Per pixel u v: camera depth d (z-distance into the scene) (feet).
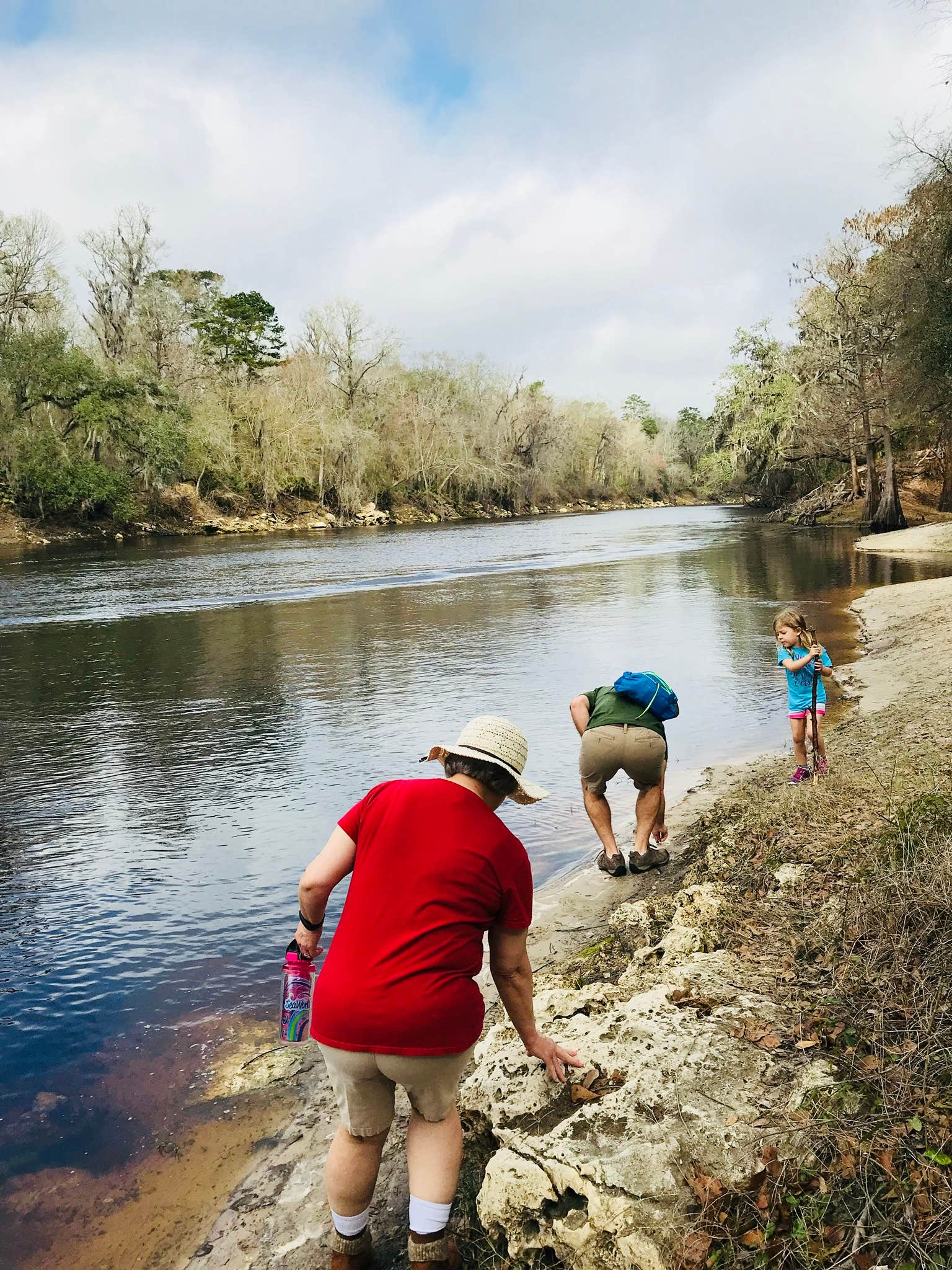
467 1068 11.91
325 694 39.17
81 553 134.72
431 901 8.39
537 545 137.39
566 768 27.76
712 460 230.89
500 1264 8.89
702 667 42.73
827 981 11.66
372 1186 9.02
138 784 27.17
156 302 222.28
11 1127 11.99
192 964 16.38
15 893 19.58
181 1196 10.72
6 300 181.98
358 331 268.62
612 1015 11.53
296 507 231.71
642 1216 8.31
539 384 343.67
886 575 79.87
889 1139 8.43
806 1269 7.54
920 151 95.25
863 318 139.85
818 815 18.48
